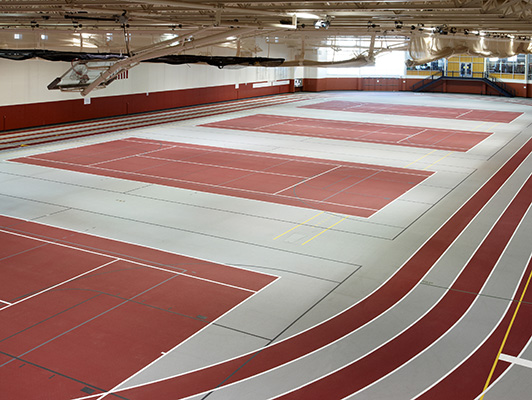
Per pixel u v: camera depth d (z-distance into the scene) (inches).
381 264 663.1
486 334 508.7
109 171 1073.5
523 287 606.9
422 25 1091.9
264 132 1572.3
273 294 581.0
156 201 888.9
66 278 606.2
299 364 456.4
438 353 476.7
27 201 871.1
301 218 821.9
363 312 547.5
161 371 442.0
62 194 912.9
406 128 1685.5
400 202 911.0
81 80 978.7
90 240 716.7
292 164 1167.6
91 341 483.8
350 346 485.4
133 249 690.8
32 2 837.2
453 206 895.7
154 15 970.1
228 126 1675.7
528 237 759.1
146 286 591.5
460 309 556.4
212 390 418.9
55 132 1485.0
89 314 530.3
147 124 1679.4
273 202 897.5
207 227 775.1
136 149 1291.8
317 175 1076.5
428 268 653.3
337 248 710.5
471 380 438.9
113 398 406.3
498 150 1362.0
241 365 453.4
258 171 1099.9
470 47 1211.9
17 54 970.1
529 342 495.2
